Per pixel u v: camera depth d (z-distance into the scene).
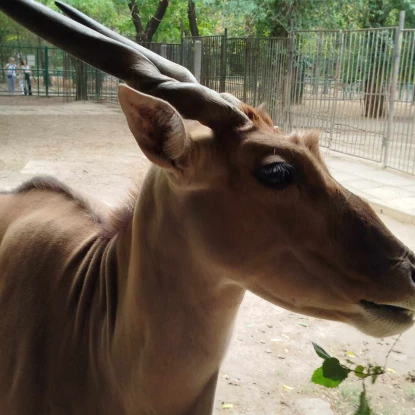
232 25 20.58
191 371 2.07
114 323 2.16
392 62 10.63
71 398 2.23
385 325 1.90
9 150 11.55
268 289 1.97
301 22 16.83
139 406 2.11
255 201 1.87
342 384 3.90
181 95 1.88
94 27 2.28
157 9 21.45
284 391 3.80
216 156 1.88
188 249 1.96
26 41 28.27
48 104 22.20
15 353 2.35
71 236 2.53
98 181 9.06
